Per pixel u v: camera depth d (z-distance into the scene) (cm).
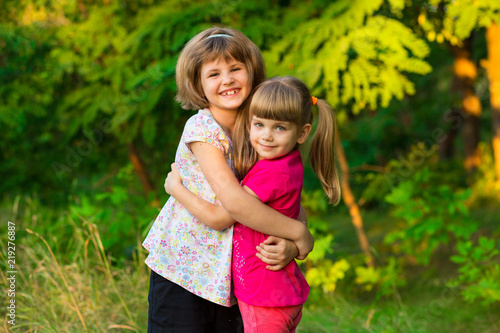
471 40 699
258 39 385
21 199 477
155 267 183
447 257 523
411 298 436
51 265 314
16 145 489
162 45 399
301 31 373
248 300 173
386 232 677
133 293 323
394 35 341
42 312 290
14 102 456
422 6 385
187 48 183
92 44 459
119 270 339
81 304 292
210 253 181
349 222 749
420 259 437
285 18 409
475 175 779
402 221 669
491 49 635
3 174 482
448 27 360
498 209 674
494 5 327
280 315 173
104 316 297
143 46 419
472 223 419
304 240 174
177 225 184
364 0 354
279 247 171
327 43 357
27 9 489
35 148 504
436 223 414
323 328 362
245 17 409
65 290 303
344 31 353
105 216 388
